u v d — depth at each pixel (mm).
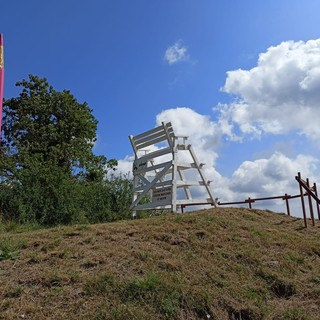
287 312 5676
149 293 5484
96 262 6379
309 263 7805
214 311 5477
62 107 26625
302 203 11219
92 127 27906
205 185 13125
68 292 5430
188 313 5348
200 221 9312
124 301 5348
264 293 6301
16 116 26109
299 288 6602
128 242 7570
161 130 13453
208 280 6281
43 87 26672
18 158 20641
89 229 8469
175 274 6207
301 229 10680
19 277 5812
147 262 6574
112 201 16031
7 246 7082
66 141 26281
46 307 5094
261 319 5508
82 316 4938
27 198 13398
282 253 8078
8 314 4859
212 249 7699
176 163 12742
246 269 7047
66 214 13773
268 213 12125
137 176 14523
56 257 6602
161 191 13102
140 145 14570
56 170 16125
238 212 11305
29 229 11148
